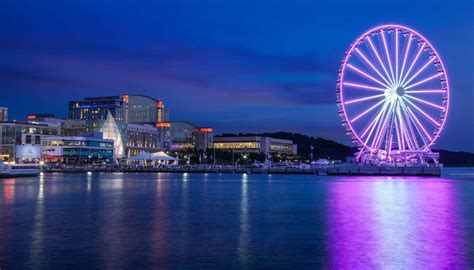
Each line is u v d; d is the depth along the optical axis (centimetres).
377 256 3506
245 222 5166
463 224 5022
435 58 14900
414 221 5253
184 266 3219
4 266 3206
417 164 18588
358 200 7819
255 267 3203
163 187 11356
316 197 8412
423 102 15275
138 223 5056
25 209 6341
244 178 17350
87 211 6125
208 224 5003
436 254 3569
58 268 3159
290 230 4625
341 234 4403
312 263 3306
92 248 3744
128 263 3288
